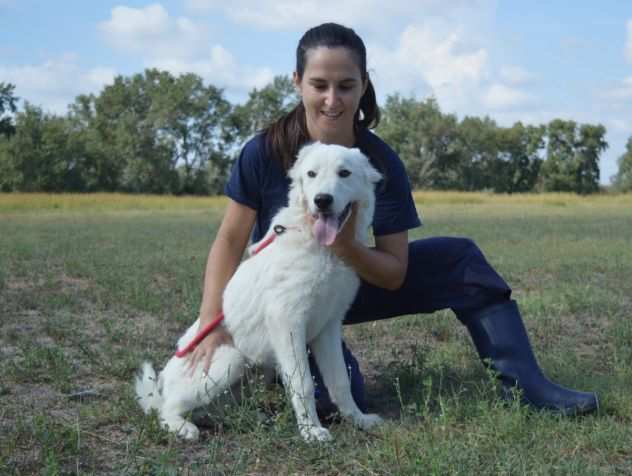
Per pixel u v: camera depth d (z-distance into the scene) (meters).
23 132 64.62
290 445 3.16
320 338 3.65
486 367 3.92
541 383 3.71
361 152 3.91
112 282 8.28
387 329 5.97
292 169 3.60
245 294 3.52
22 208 36.53
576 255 11.66
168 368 3.67
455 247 3.98
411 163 79.06
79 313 6.70
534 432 3.24
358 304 4.11
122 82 77.56
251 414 3.37
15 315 6.57
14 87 58.19
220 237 3.91
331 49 3.66
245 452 3.07
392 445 3.06
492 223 22.09
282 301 3.38
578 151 86.50
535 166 87.50
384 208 3.86
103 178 69.50
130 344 5.38
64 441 3.14
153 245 13.84
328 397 3.82
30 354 4.71
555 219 25.16
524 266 10.16
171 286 8.19
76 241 14.77
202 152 74.56
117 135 70.06
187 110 71.50
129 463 2.96
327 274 3.39
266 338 3.50
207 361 3.51
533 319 6.41
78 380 4.44
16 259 11.20
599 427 3.29
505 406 3.72
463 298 3.95
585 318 6.56
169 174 70.75
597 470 2.79
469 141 81.69
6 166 63.72
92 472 2.89
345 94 3.72
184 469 2.96
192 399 3.51
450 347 5.11
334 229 3.37
